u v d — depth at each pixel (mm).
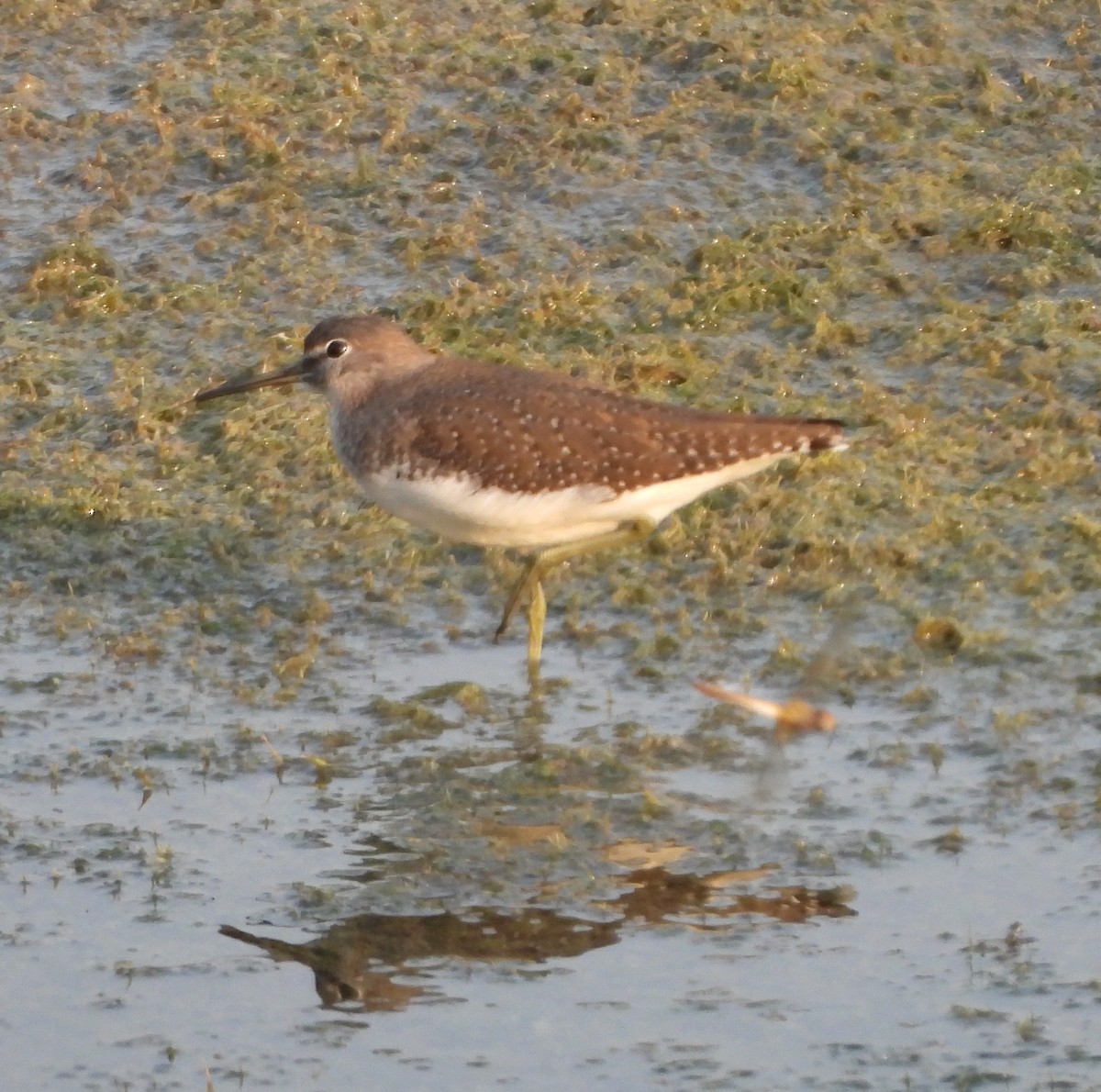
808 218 18250
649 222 18219
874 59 20562
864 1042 9578
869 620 13609
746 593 14023
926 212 18109
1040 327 16594
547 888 10875
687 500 13102
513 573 14383
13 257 18188
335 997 10078
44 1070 9609
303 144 19578
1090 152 19094
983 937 10328
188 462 15719
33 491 15281
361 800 11844
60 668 13453
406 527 14984
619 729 12508
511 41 20938
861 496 14859
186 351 17016
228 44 21172
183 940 10578
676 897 10766
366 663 13422
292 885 11000
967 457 15320
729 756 12172
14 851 11406
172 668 13430
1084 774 11789
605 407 12797
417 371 13336
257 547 14781
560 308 17031
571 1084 9352
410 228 18359
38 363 16875
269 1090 9398
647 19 21219
